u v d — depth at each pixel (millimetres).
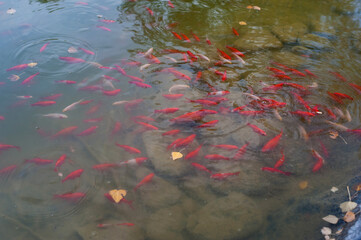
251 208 1644
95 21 3061
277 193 1703
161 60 2557
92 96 2227
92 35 2844
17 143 1940
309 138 1971
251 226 1579
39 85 2299
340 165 1817
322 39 2850
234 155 1872
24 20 3053
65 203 1683
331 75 2451
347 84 2365
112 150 1911
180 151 1887
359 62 2576
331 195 1670
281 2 3572
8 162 1851
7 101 2170
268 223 1591
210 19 3158
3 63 2490
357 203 1591
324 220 1579
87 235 1559
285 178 1766
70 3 3436
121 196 1679
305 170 1799
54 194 1721
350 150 1895
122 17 3143
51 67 2463
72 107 2131
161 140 1952
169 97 2219
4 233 1576
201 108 2160
